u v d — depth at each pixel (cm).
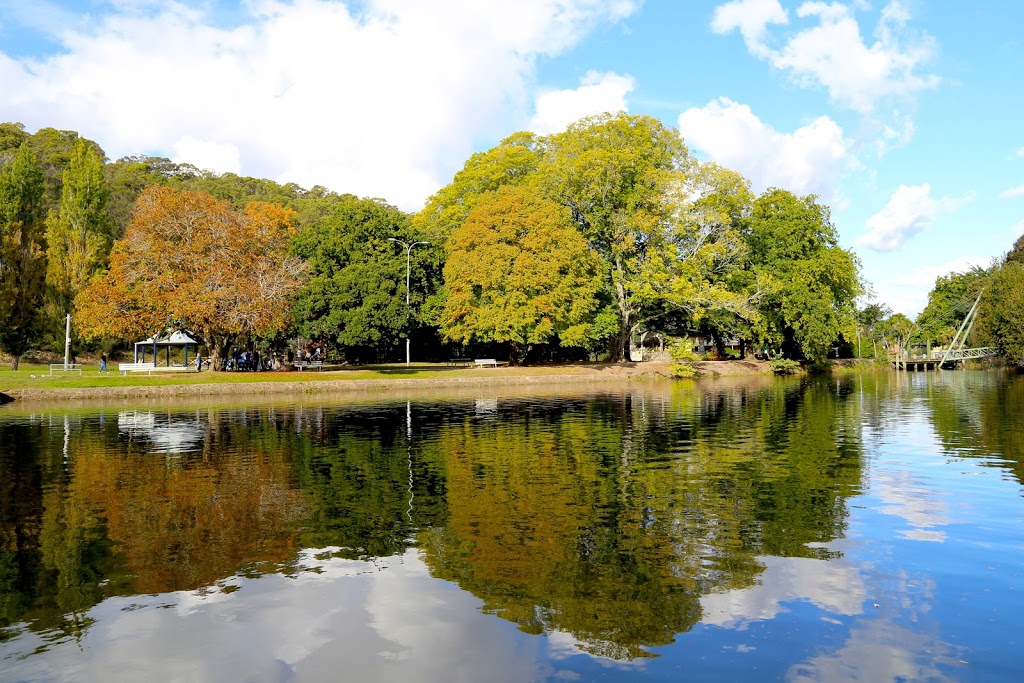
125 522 1115
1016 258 7638
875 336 8731
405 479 1432
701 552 938
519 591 805
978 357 6769
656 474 1473
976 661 630
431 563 906
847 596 781
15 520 1130
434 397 3688
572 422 2448
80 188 5734
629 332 6044
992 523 1068
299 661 645
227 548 978
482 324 4972
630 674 612
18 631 715
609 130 5619
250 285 4366
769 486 1345
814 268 5794
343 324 5512
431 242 6066
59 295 5366
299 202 10625
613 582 831
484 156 6112
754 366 6141
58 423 2494
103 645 681
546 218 5041
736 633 691
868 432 2125
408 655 651
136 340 5272
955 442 1902
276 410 2969
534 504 1211
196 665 637
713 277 5719
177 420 2583
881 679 597
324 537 1025
